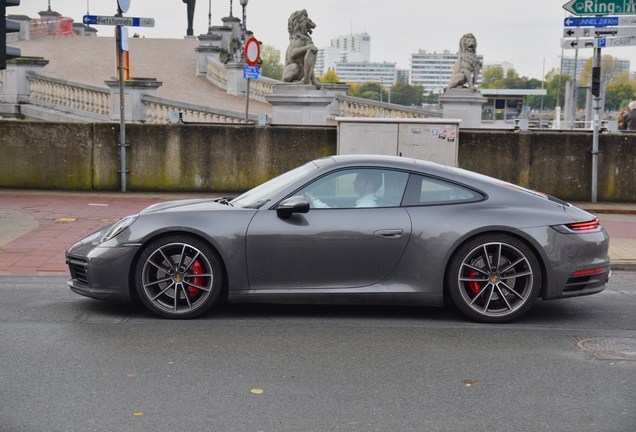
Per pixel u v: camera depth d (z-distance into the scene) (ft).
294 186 20.75
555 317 21.80
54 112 79.56
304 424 13.53
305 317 21.25
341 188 20.76
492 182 21.12
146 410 14.11
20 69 82.43
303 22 58.59
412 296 20.30
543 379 16.20
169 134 47.44
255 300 20.33
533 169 46.62
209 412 14.05
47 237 32.68
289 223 20.24
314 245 20.15
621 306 23.41
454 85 79.25
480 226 20.11
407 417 13.94
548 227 20.33
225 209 20.76
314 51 58.39
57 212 39.14
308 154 47.24
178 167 47.70
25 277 26.22
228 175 47.62
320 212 20.42
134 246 20.31
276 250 20.16
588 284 20.71
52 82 80.84
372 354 17.84
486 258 20.36
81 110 78.74
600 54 43.73
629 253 31.04
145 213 20.98
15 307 21.94
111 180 47.67
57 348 17.93
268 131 47.21
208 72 118.42
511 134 46.52
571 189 46.65
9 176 47.67
